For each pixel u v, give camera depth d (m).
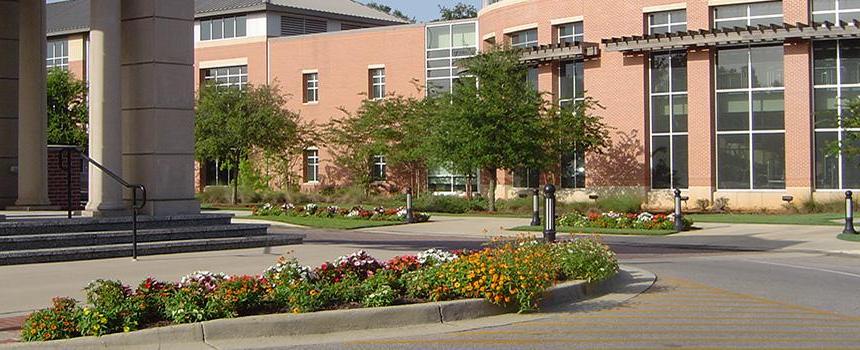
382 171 54.00
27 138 21.73
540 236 25.84
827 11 38.44
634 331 10.25
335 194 52.34
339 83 56.19
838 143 34.53
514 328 10.43
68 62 61.34
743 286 14.26
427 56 52.88
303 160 56.69
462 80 40.47
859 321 10.99
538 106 38.94
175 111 18.86
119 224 17.56
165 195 18.72
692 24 40.69
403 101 51.09
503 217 36.34
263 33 59.00
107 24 18.19
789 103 39.00
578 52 42.66
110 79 18.22
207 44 60.94
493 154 38.41
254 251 17.88
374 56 54.84
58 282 13.18
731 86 40.53
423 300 11.21
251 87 51.62
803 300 12.73
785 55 39.06
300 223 32.41
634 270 15.96
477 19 50.81
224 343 9.53
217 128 49.59
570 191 43.88
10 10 22.47
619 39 41.44
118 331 9.47
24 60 21.77
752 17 39.88
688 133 41.03
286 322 9.88
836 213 35.66
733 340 9.74
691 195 40.88
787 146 39.09
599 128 41.47
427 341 9.69
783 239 24.83
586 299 12.63
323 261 15.86
